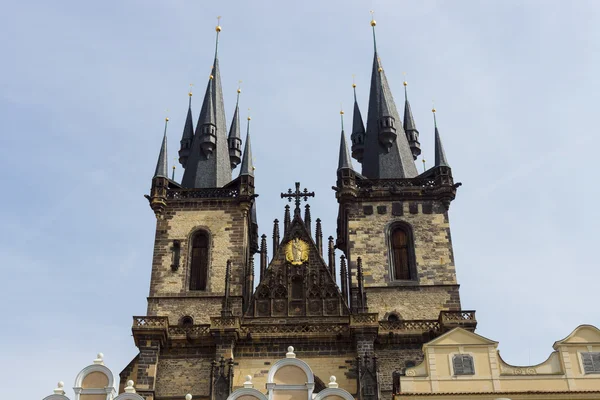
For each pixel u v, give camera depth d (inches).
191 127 3737.7
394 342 2817.4
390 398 2699.3
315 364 2795.3
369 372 2615.7
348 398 1797.5
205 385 2763.3
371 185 3248.0
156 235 3147.1
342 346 2829.7
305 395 1804.9
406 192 3201.3
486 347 2055.9
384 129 3476.9
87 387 1840.6
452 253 3058.6
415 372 2033.7
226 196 3238.2
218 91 3759.8
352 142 3708.2
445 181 3191.4
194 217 3191.4
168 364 2810.0
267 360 2810.0
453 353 2053.4
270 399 1795.0
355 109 3789.4
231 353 2770.7
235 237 3137.3
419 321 2839.6
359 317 2792.8
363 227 3127.5
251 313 2957.7
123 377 2844.5
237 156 3727.9
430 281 2997.0
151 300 2984.7
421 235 3105.3
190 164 3472.0
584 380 1980.8
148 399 2694.4
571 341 2034.9
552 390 1968.5
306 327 2854.3
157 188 3221.0
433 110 3442.4
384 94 3607.3
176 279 3036.4
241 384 2760.8
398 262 3073.3
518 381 1995.6
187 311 2962.6
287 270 3051.2
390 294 2967.5
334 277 3129.9
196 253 3127.5
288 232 3144.7
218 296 2989.7
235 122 3818.9
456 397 1956.2
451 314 2817.4
